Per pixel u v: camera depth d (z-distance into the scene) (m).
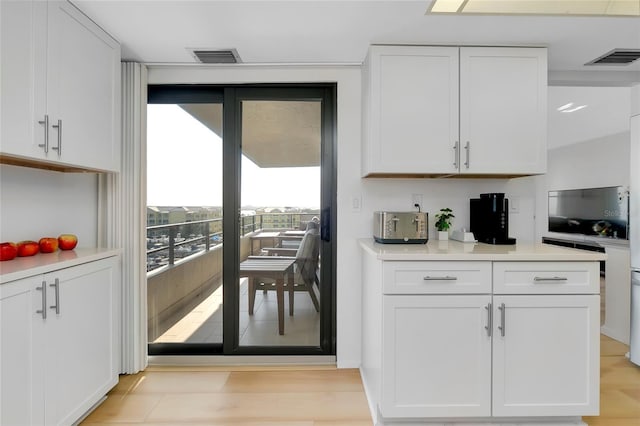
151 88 2.51
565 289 1.75
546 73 2.08
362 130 2.38
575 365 1.75
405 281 1.75
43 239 1.85
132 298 2.30
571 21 1.81
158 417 1.86
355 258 2.45
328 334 2.53
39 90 1.51
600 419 1.86
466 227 2.44
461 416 1.74
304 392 2.12
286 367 2.46
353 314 2.45
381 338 1.75
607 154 4.59
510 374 1.75
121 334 2.31
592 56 2.21
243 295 2.57
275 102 2.55
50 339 1.53
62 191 2.07
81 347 1.73
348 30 1.92
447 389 1.75
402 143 2.07
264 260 2.57
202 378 2.29
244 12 1.75
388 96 2.06
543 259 1.74
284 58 2.28
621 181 4.38
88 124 1.83
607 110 3.53
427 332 1.74
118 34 1.97
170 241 2.59
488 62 2.08
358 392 2.12
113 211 2.28
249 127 2.55
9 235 1.75
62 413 1.60
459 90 2.07
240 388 2.17
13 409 1.36
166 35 1.98
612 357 2.67
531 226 2.45
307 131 2.55
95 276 1.84
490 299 1.74
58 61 1.62
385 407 1.74
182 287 2.59
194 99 2.54
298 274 2.56
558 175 5.50
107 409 1.94
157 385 2.20
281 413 1.91
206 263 2.57
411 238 2.14
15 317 1.36
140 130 2.32
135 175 2.29
